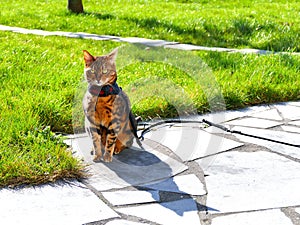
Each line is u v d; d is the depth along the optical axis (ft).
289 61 27.07
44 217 13.01
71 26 39.17
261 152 17.11
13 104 19.45
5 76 22.82
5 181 14.48
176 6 50.47
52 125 18.67
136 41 34.35
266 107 21.94
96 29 38.01
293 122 20.15
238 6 52.42
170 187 14.67
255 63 26.58
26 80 22.17
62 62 25.94
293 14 45.68
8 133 16.90
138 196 14.15
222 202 13.88
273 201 13.94
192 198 14.07
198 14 43.73
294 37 35.60
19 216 13.03
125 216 13.12
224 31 37.58
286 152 17.17
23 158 15.38
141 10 46.75
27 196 14.01
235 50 32.91
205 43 34.76
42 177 14.78
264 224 12.80
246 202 13.88
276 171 15.75
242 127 19.44
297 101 22.88
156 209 13.48
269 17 42.86
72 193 14.24
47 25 39.24
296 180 15.19
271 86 22.95
